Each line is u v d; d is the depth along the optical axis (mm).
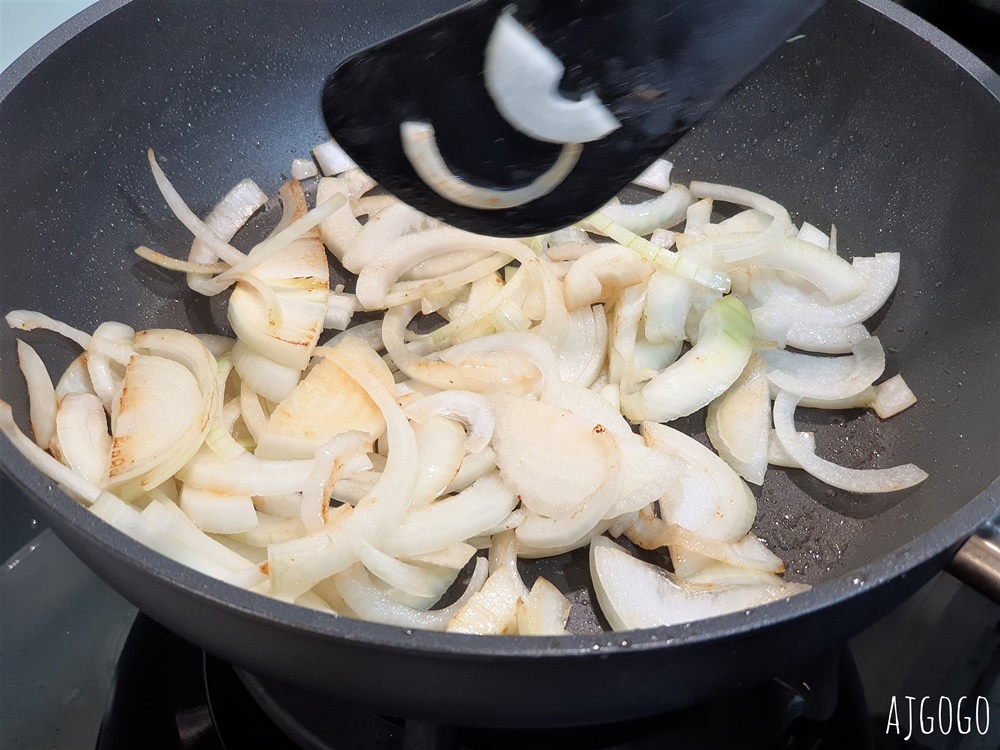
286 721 291
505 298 360
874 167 378
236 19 383
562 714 247
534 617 294
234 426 341
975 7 420
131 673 301
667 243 396
